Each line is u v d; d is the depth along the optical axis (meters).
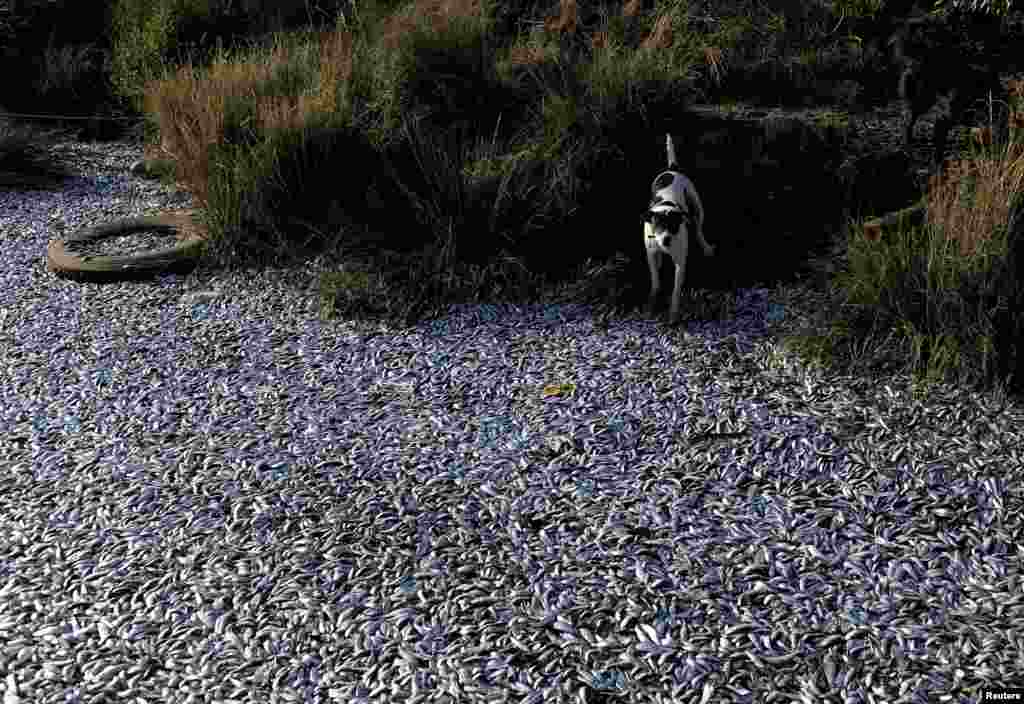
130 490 4.31
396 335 5.76
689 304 5.84
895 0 8.33
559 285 6.20
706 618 3.42
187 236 7.11
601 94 7.12
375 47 8.33
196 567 3.79
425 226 6.77
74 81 10.84
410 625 3.45
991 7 6.21
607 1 8.88
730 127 7.45
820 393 4.84
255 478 4.37
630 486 4.20
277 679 3.23
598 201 6.78
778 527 3.88
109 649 3.40
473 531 3.94
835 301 5.41
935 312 5.02
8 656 3.39
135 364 5.49
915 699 3.03
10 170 8.92
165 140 8.07
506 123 7.56
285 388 5.18
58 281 6.68
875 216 6.40
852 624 3.35
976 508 3.93
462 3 8.30
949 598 3.45
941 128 6.71
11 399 5.15
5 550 3.94
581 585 3.61
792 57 8.85
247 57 8.85
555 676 3.20
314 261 6.68
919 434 4.46
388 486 4.27
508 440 4.60
